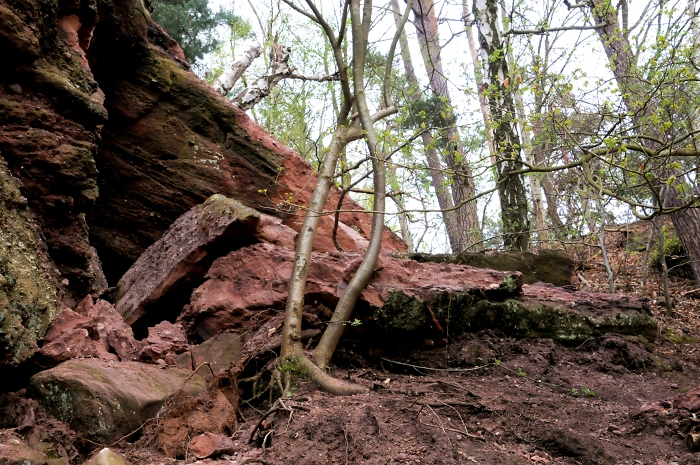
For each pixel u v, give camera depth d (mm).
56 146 5969
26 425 3516
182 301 6680
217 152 9523
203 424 3947
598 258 13883
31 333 4449
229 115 9609
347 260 6148
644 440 4078
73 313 4926
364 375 5363
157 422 3939
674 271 12461
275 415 4195
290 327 5172
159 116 9352
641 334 7012
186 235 6895
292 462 3396
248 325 5754
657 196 5242
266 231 6609
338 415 3928
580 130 7402
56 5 6402
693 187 7969
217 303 5875
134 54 9211
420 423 3967
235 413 4523
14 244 4695
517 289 6691
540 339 6477
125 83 9195
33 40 5969
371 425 3844
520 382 5512
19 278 4531
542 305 6676
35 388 3846
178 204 9312
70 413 3746
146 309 6488
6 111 5773
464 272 6797
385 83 7422
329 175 6234
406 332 5812
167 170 9273
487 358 5969
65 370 3934
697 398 4395
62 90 6191
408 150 6633
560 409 4625
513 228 10016
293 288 5395
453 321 6102
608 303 7152
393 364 5832
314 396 4543
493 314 6375
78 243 6094
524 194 10172
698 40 9938
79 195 6137
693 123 7547
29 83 6047
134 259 9164
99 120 6574
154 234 9281
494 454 3582
